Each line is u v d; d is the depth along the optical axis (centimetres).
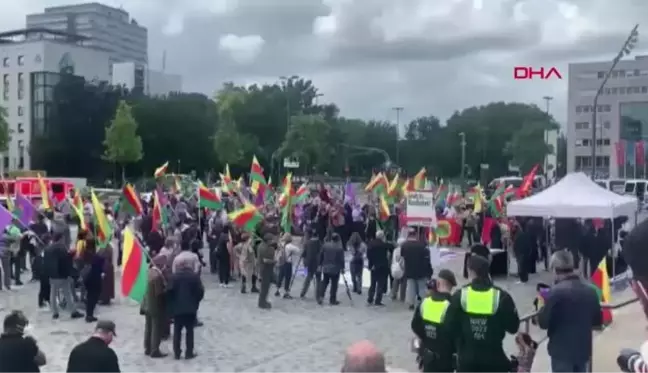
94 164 9531
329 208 2942
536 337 1330
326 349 1316
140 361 1224
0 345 709
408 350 1295
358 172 12225
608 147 11512
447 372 712
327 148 9106
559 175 10188
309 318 1628
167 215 2508
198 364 1205
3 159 9944
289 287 1914
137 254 1102
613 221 1919
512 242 2519
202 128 9731
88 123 9531
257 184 2848
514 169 10138
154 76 13162
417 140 12538
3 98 9975
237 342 1376
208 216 3006
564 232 2055
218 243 2119
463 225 3078
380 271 1795
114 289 1944
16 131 9925
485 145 11812
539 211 1809
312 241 1878
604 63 11606
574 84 11850
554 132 9975
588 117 11719
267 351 1301
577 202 1781
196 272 1256
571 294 691
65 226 1725
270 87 11575
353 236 1998
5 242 1975
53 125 9538
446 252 2773
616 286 1708
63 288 1585
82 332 1445
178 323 1232
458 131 11988
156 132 9438
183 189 4134
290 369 1172
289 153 8744
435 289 739
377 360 299
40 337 1395
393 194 3023
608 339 1233
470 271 617
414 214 1889
